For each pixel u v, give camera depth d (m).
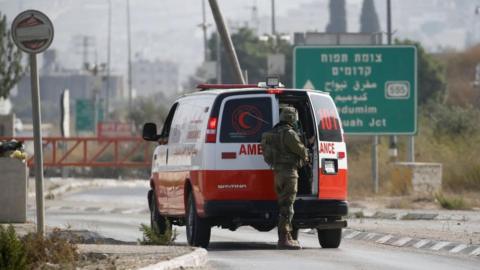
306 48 108.56
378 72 108.38
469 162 107.25
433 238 57.81
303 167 53.31
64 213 86.56
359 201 95.25
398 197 98.81
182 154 55.22
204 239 53.03
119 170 171.62
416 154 116.12
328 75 108.56
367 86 108.38
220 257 48.47
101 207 92.81
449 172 106.81
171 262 42.00
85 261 43.78
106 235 63.62
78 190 123.81
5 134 133.88
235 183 51.81
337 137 53.69
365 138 131.75
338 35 126.31
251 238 62.56
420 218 77.31
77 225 71.62
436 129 128.50
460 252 52.94
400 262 47.22
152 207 61.53
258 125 51.91
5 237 38.72
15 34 48.00
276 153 51.16
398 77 108.38
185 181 54.38
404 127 108.50
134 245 51.28
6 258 38.16
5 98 140.62
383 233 61.66
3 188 64.31
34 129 48.38
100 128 192.25
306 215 52.97
